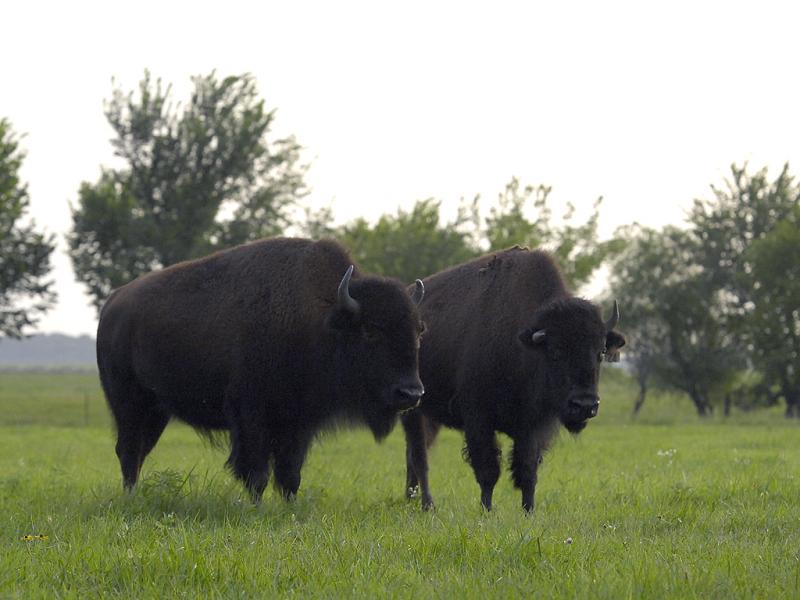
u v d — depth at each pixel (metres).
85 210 174.25
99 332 45.41
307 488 39.44
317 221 187.62
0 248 169.00
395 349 35.22
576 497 40.25
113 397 44.31
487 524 28.92
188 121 180.50
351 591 20.56
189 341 39.69
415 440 42.47
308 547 25.06
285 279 38.34
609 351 37.09
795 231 190.88
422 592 20.33
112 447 83.12
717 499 37.12
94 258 179.62
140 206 180.50
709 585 20.62
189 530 27.75
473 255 185.62
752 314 192.50
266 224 187.75
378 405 36.28
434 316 42.44
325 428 38.31
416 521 30.73
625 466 58.72
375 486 46.28
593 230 179.25
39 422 159.25
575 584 20.75
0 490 41.53
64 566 23.00
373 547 24.84
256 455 37.28
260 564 22.80
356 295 35.91
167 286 41.88
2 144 158.62
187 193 179.38
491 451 38.69
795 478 45.84
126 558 23.11
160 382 41.19
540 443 38.03
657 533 29.00
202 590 21.06
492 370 38.41
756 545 25.36
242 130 179.75
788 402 196.00
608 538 26.69
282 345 37.38
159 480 34.81
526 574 22.05
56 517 31.08
